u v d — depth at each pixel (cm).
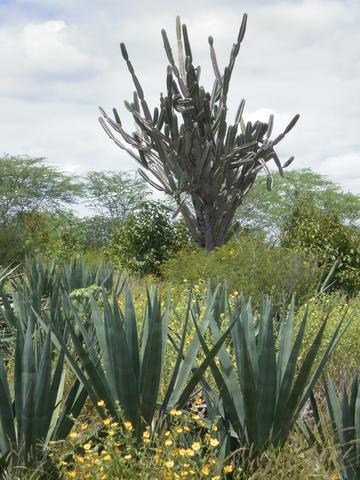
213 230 1870
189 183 1823
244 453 424
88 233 4197
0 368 413
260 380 420
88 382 430
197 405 486
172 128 1795
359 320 779
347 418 405
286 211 4212
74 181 4594
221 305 632
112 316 440
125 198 4491
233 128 1822
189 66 1755
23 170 4412
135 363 445
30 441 405
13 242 1898
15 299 734
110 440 380
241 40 1823
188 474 370
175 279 1236
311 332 713
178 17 1903
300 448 411
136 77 1881
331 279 1588
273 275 1083
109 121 1919
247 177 1862
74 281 978
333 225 1653
